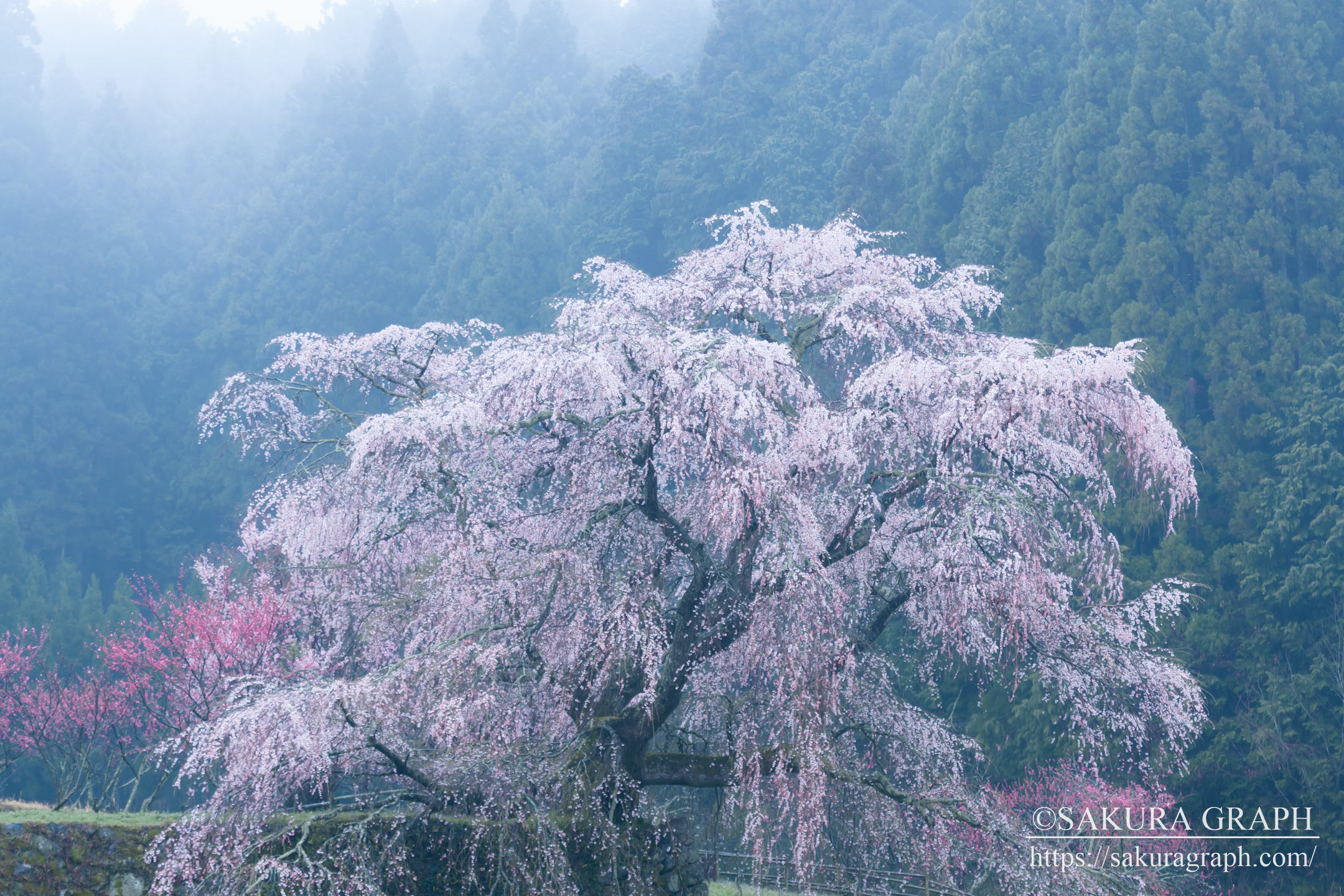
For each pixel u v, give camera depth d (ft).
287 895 33.22
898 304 44.04
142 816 38.01
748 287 45.78
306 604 47.98
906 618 48.03
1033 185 130.21
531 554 40.16
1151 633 81.35
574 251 207.62
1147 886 41.42
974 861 39.78
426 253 245.24
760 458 37.63
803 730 36.52
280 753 31.99
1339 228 110.32
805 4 249.75
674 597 44.27
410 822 35.76
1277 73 118.83
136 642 57.57
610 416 38.65
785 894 41.63
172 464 218.79
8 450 213.05
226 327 231.09
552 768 36.22
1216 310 106.63
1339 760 83.56
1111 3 135.95
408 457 39.32
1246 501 96.58
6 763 61.21
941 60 185.06
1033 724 83.56
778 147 199.82
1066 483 45.24
